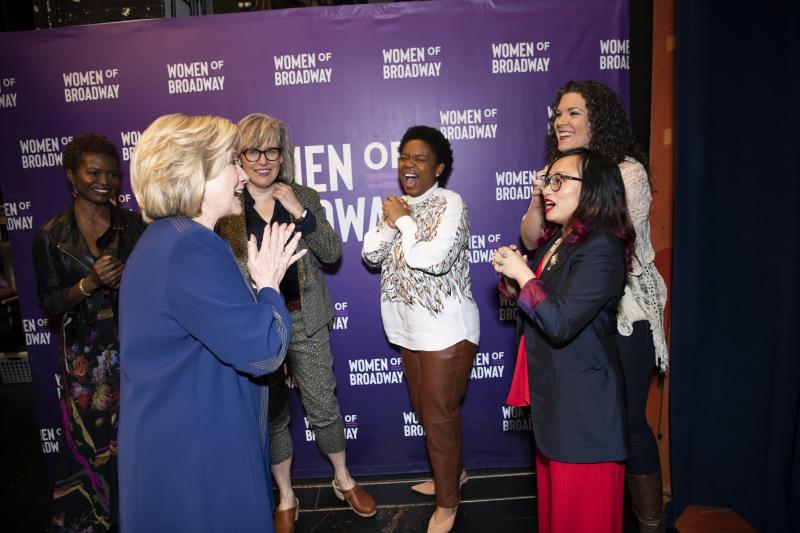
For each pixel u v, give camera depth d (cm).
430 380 223
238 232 226
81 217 228
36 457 329
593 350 165
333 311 258
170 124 135
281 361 141
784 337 201
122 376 136
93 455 228
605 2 261
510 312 282
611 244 159
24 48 266
